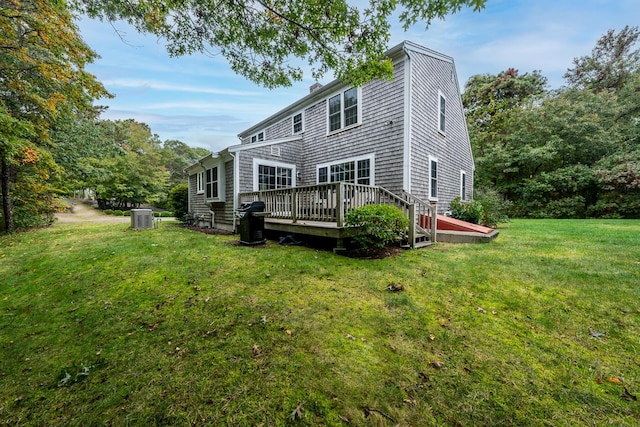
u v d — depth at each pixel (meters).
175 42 4.11
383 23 3.62
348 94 8.49
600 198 13.72
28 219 10.12
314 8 3.46
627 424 1.35
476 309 2.66
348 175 8.48
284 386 1.64
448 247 5.66
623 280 3.19
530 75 19.64
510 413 1.42
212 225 10.15
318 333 2.25
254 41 3.94
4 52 6.77
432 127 8.33
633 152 13.23
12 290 3.60
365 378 1.70
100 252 5.24
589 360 1.85
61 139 9.67
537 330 2.26
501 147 17.02
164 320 2.58
